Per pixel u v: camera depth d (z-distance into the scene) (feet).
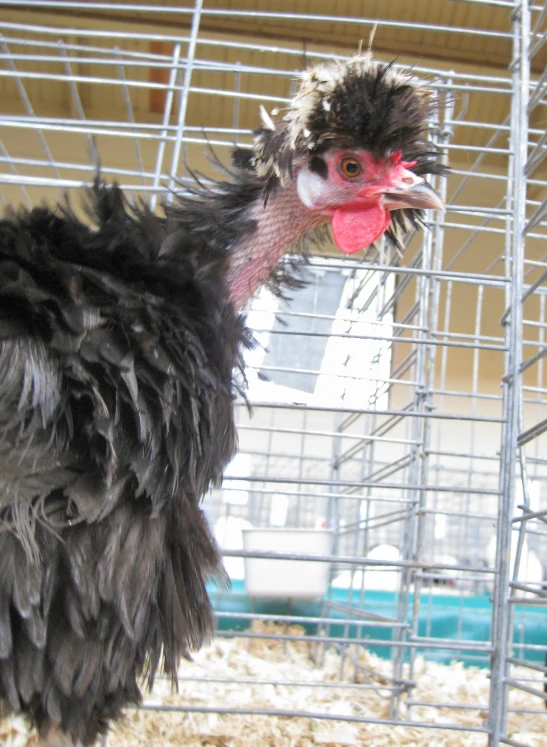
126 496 0.88
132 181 3.31
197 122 3.69
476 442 3.75
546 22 2.09
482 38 3.31
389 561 1.37
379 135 1.08
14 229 0.90
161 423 0.89
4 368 0.83
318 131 1.07
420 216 1.28
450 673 2.38
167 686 1.88
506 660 1.33
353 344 2.43
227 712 1.36
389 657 2.64
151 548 0.89
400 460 2.01
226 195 1.08
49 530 0.82
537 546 3.05
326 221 1.16
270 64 3.47
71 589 0.85
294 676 2.08
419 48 3.39
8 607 0.82
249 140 2.55
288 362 2.78
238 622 2.67
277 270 1.20
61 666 0.86
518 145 1.46
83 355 0.86
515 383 1.38
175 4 3.23
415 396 1.92
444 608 2.77
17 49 3.25
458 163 3.85
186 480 0.96
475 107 3.63
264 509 3.34
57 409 0.85
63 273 0.88
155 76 3.46
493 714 1.33
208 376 0.95
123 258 0.93
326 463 3.47
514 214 1.44
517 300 1.40
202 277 0.97
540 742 1.68
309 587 2.30
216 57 3.46
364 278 2.31
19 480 0.82
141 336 0.89
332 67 1.13
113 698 0.94
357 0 3.14
